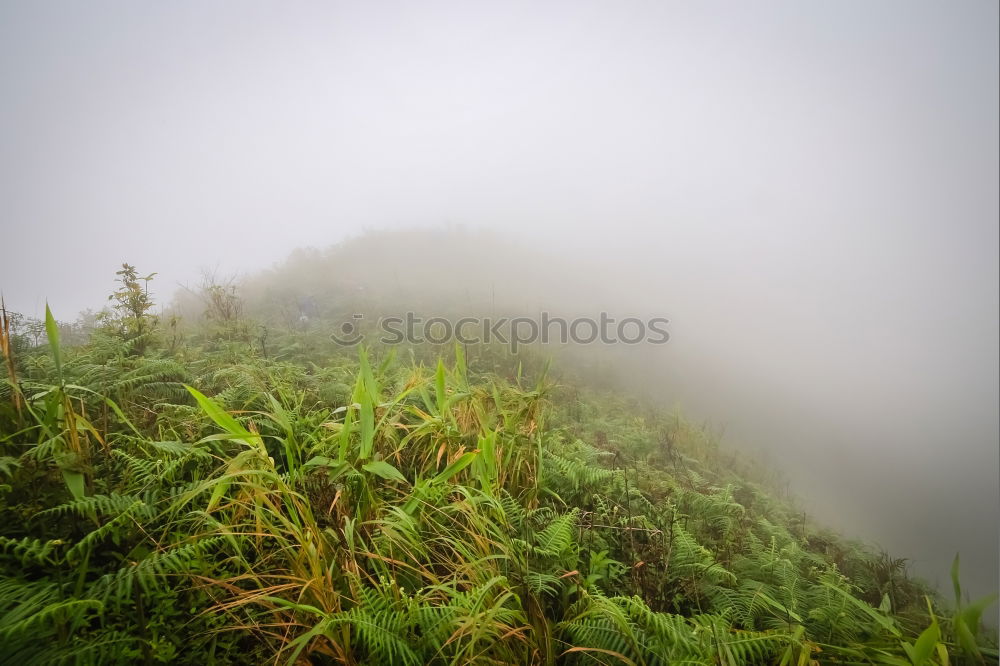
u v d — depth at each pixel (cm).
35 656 141
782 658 191
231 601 182
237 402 361
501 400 394
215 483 193
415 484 272
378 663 167
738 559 326
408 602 192
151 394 374
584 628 198
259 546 215
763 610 255
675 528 323
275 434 310
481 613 175
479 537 231
